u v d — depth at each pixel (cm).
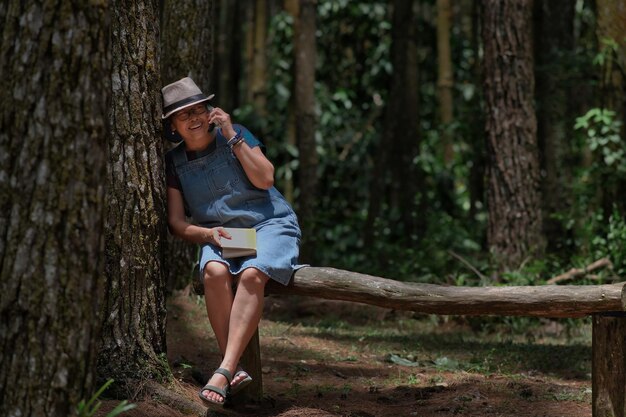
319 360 791
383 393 664
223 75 1869
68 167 382
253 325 563
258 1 1816
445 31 1681
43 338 381
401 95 1619
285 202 603
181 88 580
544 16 1450
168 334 832
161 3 1372
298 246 600
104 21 392
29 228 380
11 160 382
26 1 380
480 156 1445
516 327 1030
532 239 1120
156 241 579
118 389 557
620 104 1130
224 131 573
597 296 541
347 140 1855
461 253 1410
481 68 1153
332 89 1939
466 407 622
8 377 380
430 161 1805
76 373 388
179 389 594
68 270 383
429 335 978
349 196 1858
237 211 587
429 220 1553
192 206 597
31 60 380
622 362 546
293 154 1761
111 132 561
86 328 390
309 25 1411
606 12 1122
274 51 1886
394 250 1387
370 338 922
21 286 380
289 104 1758
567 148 1399
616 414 546
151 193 574
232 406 602
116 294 563
